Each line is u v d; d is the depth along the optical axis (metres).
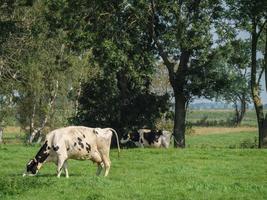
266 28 43.66
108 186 17.27
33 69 54.50
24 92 58.06
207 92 43.28
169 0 38.69
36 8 55.03
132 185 17.78
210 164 25.38
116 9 40.91
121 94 45.75
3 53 55.03
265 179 20.80
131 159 27.42
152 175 20.95
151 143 40.69
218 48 40.03
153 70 41.56
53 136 19.56
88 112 46.16
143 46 41.94
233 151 30.95
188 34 38.47
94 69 57.50
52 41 55.78
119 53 38.38
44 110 57.25
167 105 46.38
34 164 19.62
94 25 40.94
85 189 16.73
